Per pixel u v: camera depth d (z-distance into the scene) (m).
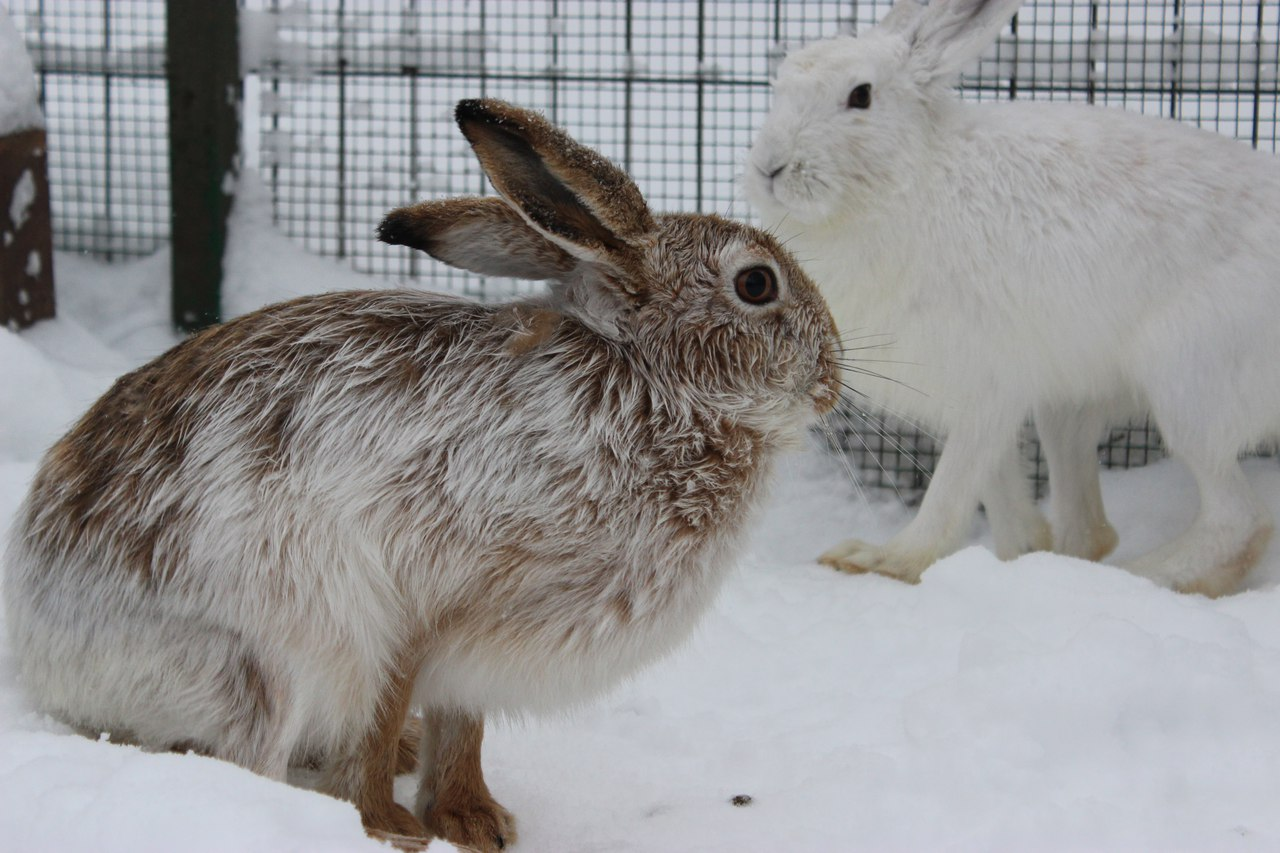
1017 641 1.47
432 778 1.31
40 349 1.95
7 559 1.29
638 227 1.28
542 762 1.39
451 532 1.24
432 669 1.27
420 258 2.10
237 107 2.08
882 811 1.30
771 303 1.30
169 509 1.23
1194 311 1.71
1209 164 1.74
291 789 1.18
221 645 1.22
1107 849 1.26
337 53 2.11
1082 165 1.72
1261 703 1.38
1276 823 1.29
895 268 1.72
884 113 1.70
